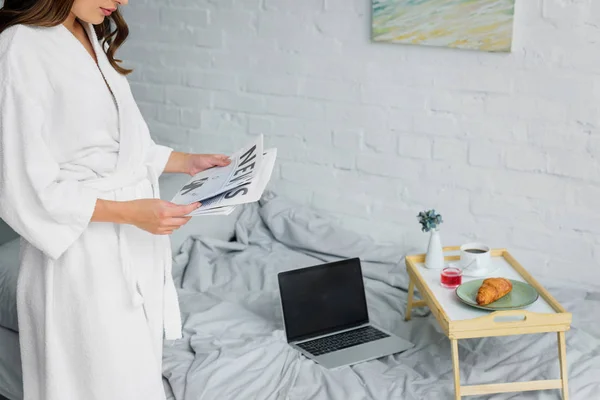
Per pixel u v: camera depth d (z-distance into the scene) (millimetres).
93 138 1664
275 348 2281
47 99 1600
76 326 1688
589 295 2611
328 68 2900
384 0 2693
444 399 2084
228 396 2104
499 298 2084
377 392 2105
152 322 1803
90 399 1718
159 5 3170
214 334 2389
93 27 1730
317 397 2096
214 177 1830
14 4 1599
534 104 2582
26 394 1803
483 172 2721
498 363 2230
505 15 2518
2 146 1556
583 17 2443
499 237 2752
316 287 2404
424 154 2807
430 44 2662
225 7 3037
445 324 1993
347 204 2994
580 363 2195
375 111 2854
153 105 3297
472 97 2672
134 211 1609
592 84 2484
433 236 2352
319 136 2984
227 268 2807
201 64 3146
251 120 3105
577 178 2584
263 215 3031
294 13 2912
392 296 2629
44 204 1561
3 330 2273
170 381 2176
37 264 1710
